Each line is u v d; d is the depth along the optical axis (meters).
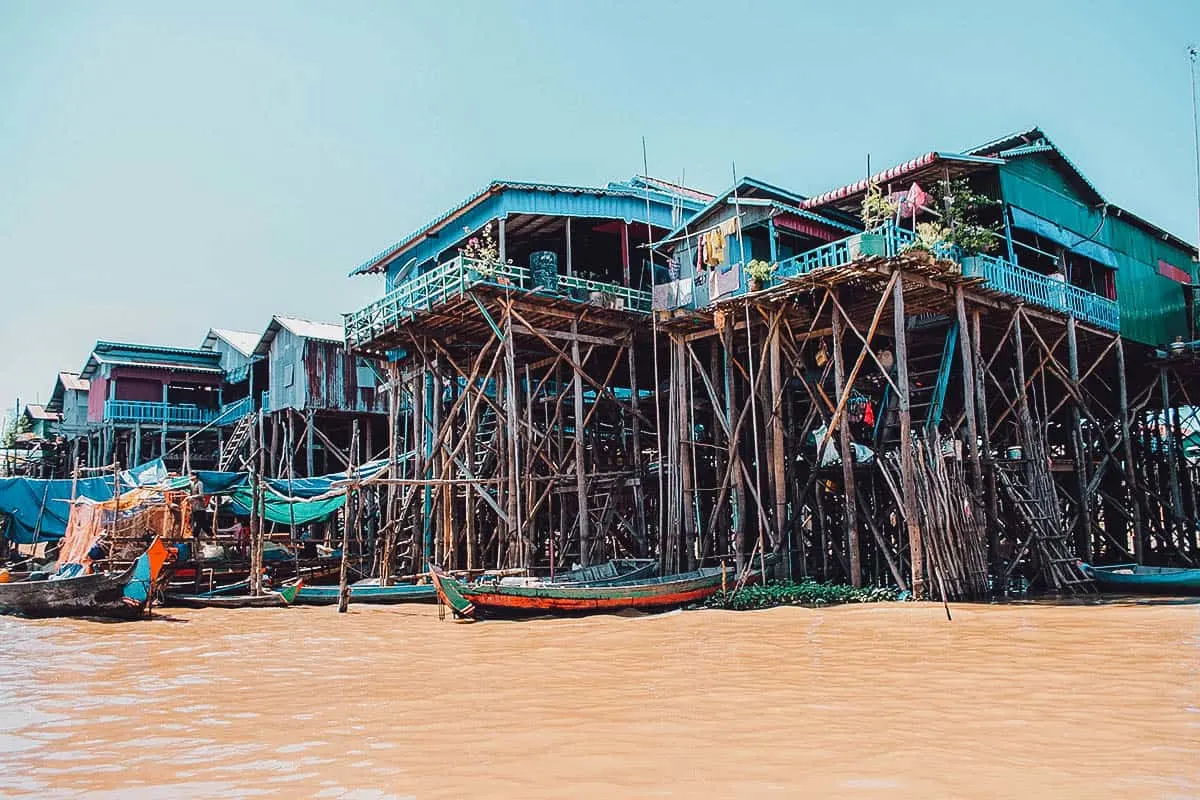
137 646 17.88
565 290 26.73
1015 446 25.41
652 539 31.44
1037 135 25.81
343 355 41.06
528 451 26.05
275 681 13.80
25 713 11.75
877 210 22.16
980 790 7.62
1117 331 27.45
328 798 7.87
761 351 24.31
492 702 11.66
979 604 19.36
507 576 22.95
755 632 16.89
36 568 32.41
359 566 31.42
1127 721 9.78
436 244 30.62
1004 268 23.12
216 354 49.44
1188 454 37.03
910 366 26.95
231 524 35.84
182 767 9.01
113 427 45.78
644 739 9.49
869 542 25.58
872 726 9.80
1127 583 21.80
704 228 26.02
